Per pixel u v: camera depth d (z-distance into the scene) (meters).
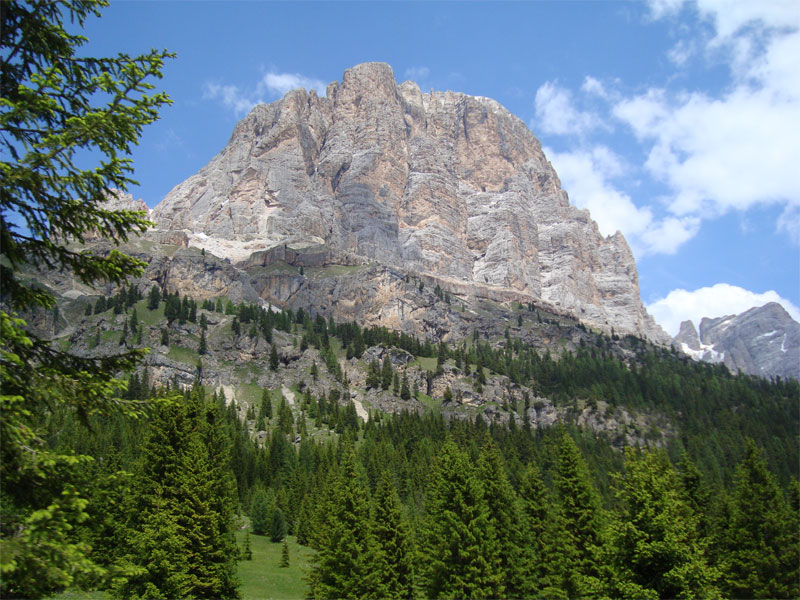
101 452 97.38
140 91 19.14
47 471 17.30
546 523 66.50
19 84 17.62
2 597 15.72
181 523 52.12
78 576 16.50
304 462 139.75
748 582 57.66
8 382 17.12
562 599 57.47
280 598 69.06
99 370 18.78
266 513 109.06
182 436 55.66
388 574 59.56
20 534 16.00
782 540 58.00
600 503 62.16
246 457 138.62
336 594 55.41
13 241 17.97
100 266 18.84
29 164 17.09
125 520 50.81
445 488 59.62
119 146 18.64
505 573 58.50
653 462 47.00
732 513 63.06
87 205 18.44
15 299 18.50
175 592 46.34
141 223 19.34
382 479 64.75
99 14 19.56
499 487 65.25
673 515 44.28
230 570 55.97
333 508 63.47
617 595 42.31
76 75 19.33
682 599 40.59
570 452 64.38
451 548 56.72
